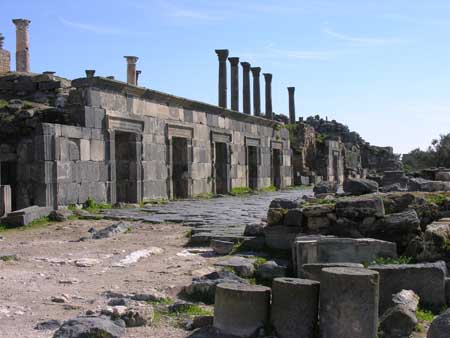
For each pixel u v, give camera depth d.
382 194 12.49
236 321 6.84
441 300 7.96
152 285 9.24
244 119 38.06
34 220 18.31
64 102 23.70
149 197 26.44
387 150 72.06
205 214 20.02
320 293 6.78
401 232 11.05
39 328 6.84
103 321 6.61
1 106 22.09
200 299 8.55
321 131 71.94
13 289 8.94
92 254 12.36
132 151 25.36
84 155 21.92
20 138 20.91
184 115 30.09
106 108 23.44
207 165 32.62
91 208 21.67
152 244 13.88
